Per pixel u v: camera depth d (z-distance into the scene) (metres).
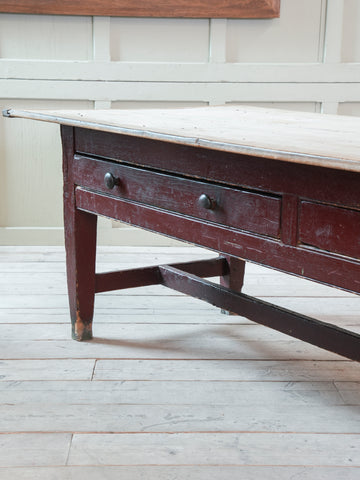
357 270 1.68
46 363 2.48
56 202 4.20
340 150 1.68
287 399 2.25
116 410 2.15
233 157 1.94
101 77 4.01
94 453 1.91
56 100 4.06
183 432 2.03
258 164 1.87
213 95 4.06
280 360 2.55
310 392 2.30
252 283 3.50
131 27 3.97
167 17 3.94
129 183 2.29
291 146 1.73
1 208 4.19
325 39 4.01
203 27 3.99
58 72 3.99
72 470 1.83
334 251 1.73
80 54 4.00
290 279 3.58
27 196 4.18
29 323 2.88
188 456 1.90
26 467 1.84
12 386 2.30
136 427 2.05
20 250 4.08
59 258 3.91
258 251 1.92
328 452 1.93
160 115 2.50
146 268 2.83
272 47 4.03
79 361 2.51
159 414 2.13
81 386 2.31
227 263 3.07
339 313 3.08
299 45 4.03
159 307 3.11
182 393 2.27
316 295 3.33
